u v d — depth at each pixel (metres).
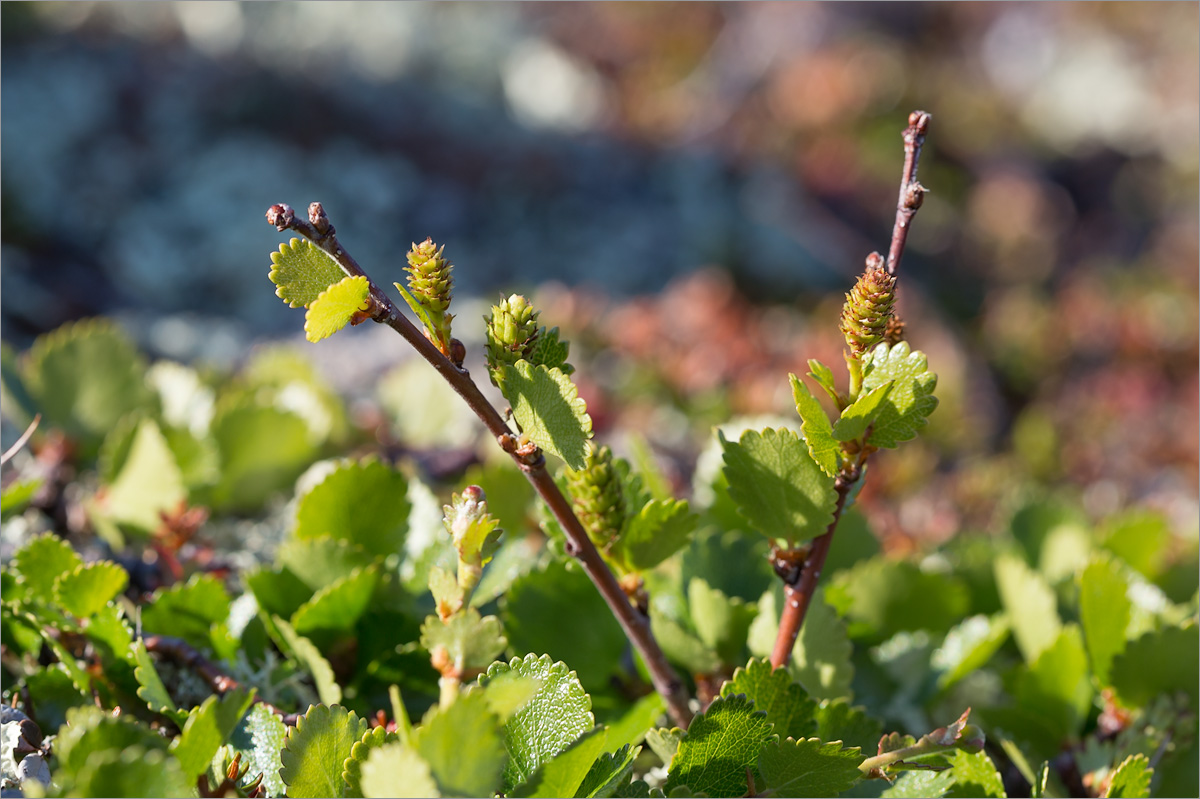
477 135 1.68
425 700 0.37
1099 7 2.87
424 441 0.57
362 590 0.36
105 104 1.43
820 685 0.35
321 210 0.30
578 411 0.31
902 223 0.32
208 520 0.46
